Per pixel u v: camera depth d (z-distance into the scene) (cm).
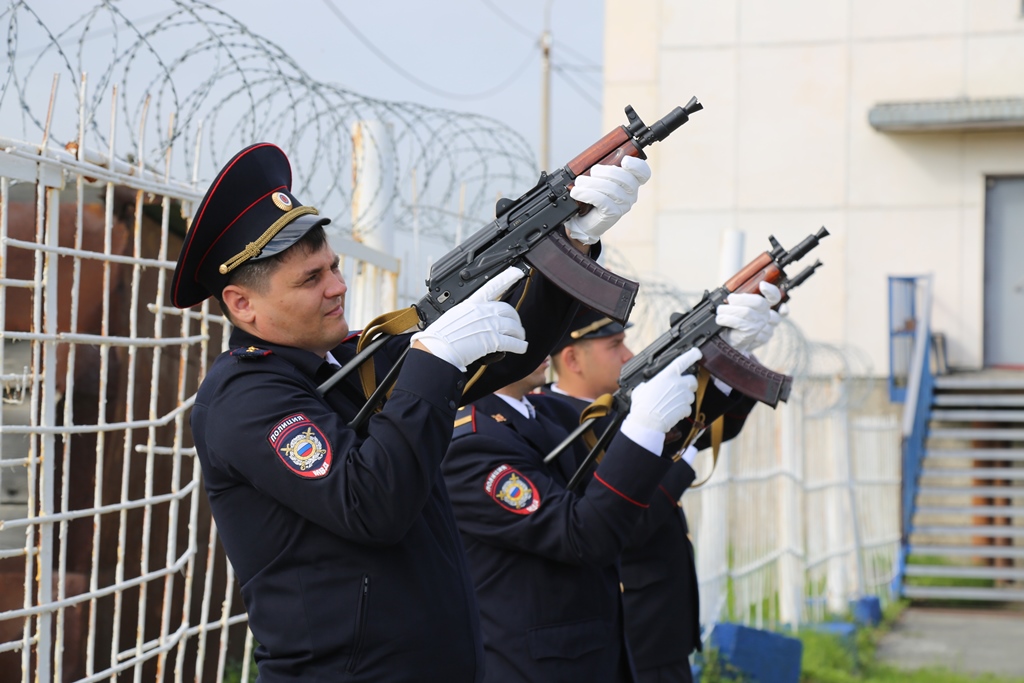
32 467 253
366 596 208
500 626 292
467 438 296
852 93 1285
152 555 395
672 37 1325
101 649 369
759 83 1304
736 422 365
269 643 213
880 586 1045
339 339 227
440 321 212
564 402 361
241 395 213
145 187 288
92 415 358
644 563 380
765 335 339
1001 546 1080
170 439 398
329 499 200
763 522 739
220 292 222
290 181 230
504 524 288
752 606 713
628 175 221
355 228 431
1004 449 1159
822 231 346
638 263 1327
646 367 325
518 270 220
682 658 386
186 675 419
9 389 279
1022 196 1259
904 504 1054
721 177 1310
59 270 349
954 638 868
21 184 315
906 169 1271
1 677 327
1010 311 1269
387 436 201
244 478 212
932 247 1264
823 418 913
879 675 728
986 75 1259
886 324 1264
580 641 294
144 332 376
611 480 274
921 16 1272
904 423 1073
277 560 211
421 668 212
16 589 328
